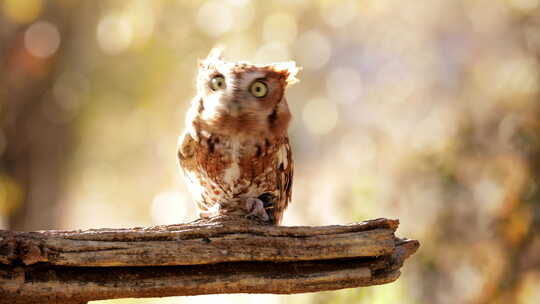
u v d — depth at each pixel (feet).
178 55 54.39
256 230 18.28
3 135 54.65
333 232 18.52
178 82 56.49
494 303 39.29
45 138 55.77
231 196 23.27
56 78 55.67
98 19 54.90
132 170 69.82
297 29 55.01
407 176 42.55
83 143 63.36
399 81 61.52
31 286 17.26
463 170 41.11
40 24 54.34
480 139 41.55
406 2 60.95
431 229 40.81
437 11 61.77
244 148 22.24
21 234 17.34
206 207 24.22
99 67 56.49
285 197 24.56
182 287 17.99
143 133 64.95
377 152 46.29
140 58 55.16
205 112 22.04
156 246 17.79
